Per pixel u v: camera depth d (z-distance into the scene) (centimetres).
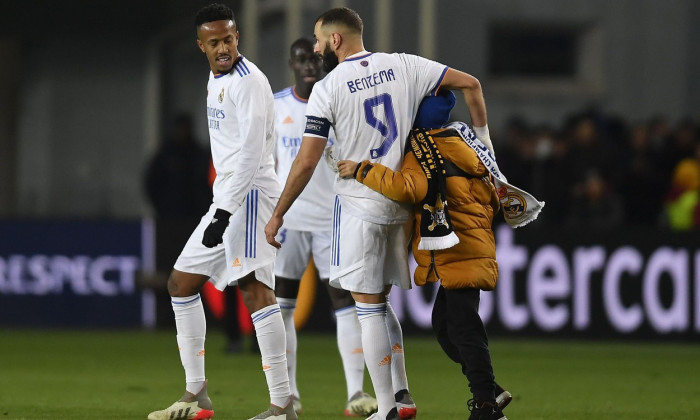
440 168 2012
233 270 2166
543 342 4419
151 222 4631
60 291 4672
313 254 2578
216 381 3084
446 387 3050
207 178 4178
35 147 6009
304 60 2580
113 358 3703
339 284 2106
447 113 2092
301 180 2072
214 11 2144
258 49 5319
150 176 4638
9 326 4700
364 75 2067
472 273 2008
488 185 2056
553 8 6831
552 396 2891
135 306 4656
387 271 2091
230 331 3825
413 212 2078
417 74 2091
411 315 4434
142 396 2745
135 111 6016
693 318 4403
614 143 5078
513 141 4928
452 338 2025
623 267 4422
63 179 6031
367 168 2034
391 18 6356
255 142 2120
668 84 6888
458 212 2023
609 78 6881
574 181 4841
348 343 2492
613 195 4859
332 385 3069
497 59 6875
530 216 2109
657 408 2664
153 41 5966
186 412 2209
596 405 2709
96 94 6019
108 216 6012
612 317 4422
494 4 6738
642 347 4338
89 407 2523
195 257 2198
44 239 4678
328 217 2550
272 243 2089
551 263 4428
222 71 2162
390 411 2083
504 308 4428
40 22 5894
